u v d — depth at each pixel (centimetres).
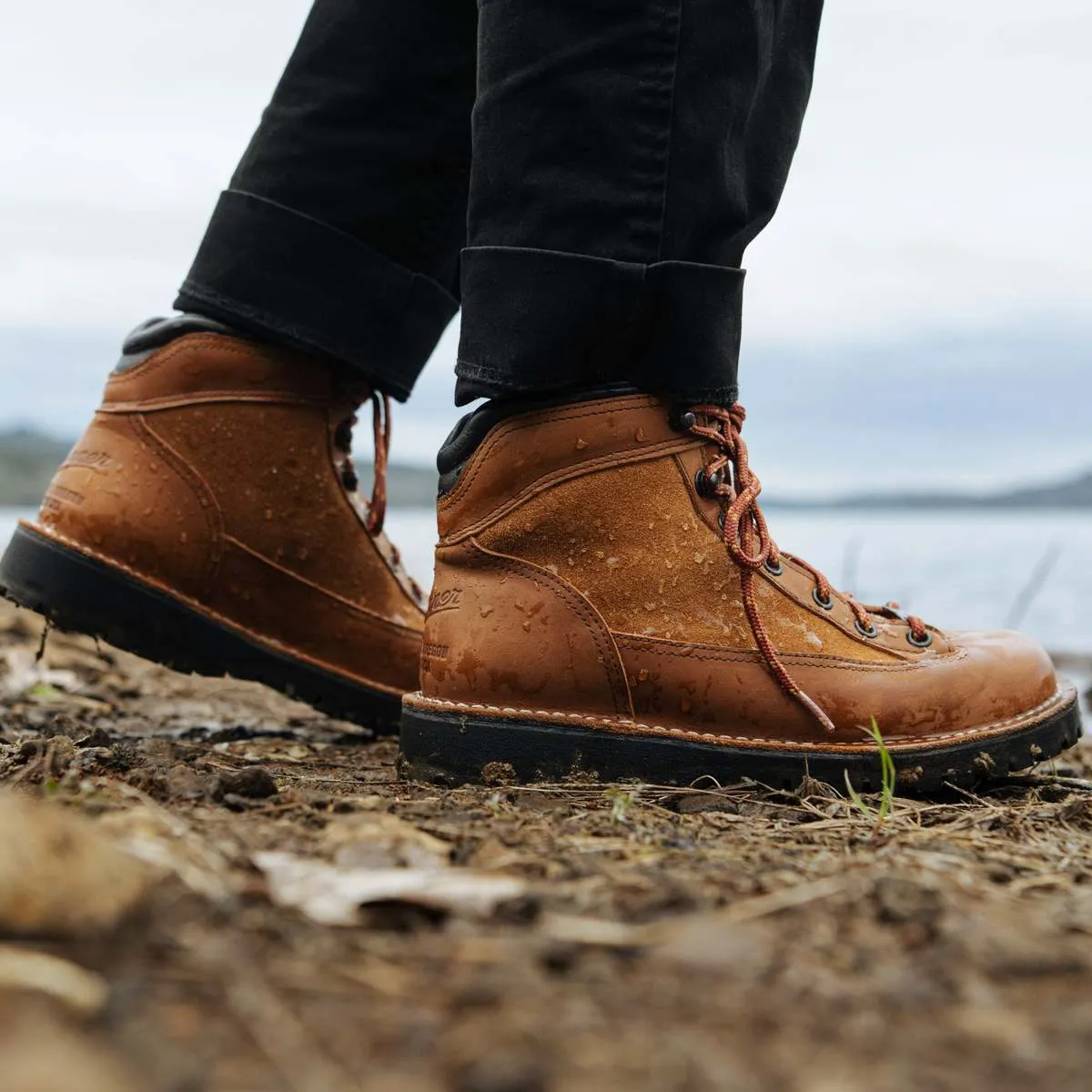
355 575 203
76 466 192
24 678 273
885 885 96
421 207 191
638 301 145
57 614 187
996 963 82
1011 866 115
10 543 193
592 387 153
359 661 205
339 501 199
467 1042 67
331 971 76
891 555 1780
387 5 185
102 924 79
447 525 161
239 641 197
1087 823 146
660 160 142
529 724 154
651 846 117
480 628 156
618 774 154
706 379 153
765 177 154
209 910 85
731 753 156
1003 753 164
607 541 155
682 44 140
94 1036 65
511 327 146
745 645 157
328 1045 66
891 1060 67
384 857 102
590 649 155
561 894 95
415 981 75
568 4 140
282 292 187
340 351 190
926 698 160
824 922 90
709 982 77
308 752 201
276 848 105
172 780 132
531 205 144
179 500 190
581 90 141
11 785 130
